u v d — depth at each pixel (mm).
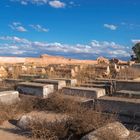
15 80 12930
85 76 17375
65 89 10461
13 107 8875
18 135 6613
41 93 10328
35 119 7148
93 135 5781
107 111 8039
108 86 11117
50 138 6266
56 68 19969
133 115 7586
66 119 6820
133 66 20391
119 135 6039
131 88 10742
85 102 8625
